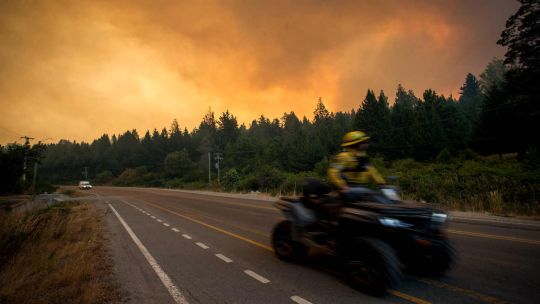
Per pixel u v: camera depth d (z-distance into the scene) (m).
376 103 64.31
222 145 115.69
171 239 8.50
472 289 4.18
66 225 9.91
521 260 5.56
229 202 21.62
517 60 33.69
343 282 4.58
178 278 5.08
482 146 47.50
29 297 4.32
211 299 4.17
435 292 4.09
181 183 71.25
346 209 4.39
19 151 28.53
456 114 59.25
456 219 11.10
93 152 156.50
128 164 125.62
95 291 4.39
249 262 5.89
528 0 31.17
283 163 72.00
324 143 73.31
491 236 7.79
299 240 5.29
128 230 10.33
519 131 40.25
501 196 13.62
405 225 3.99
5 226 7.15
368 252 4.02
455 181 16.89
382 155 57.00
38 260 5.85
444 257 4.32
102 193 46.56
